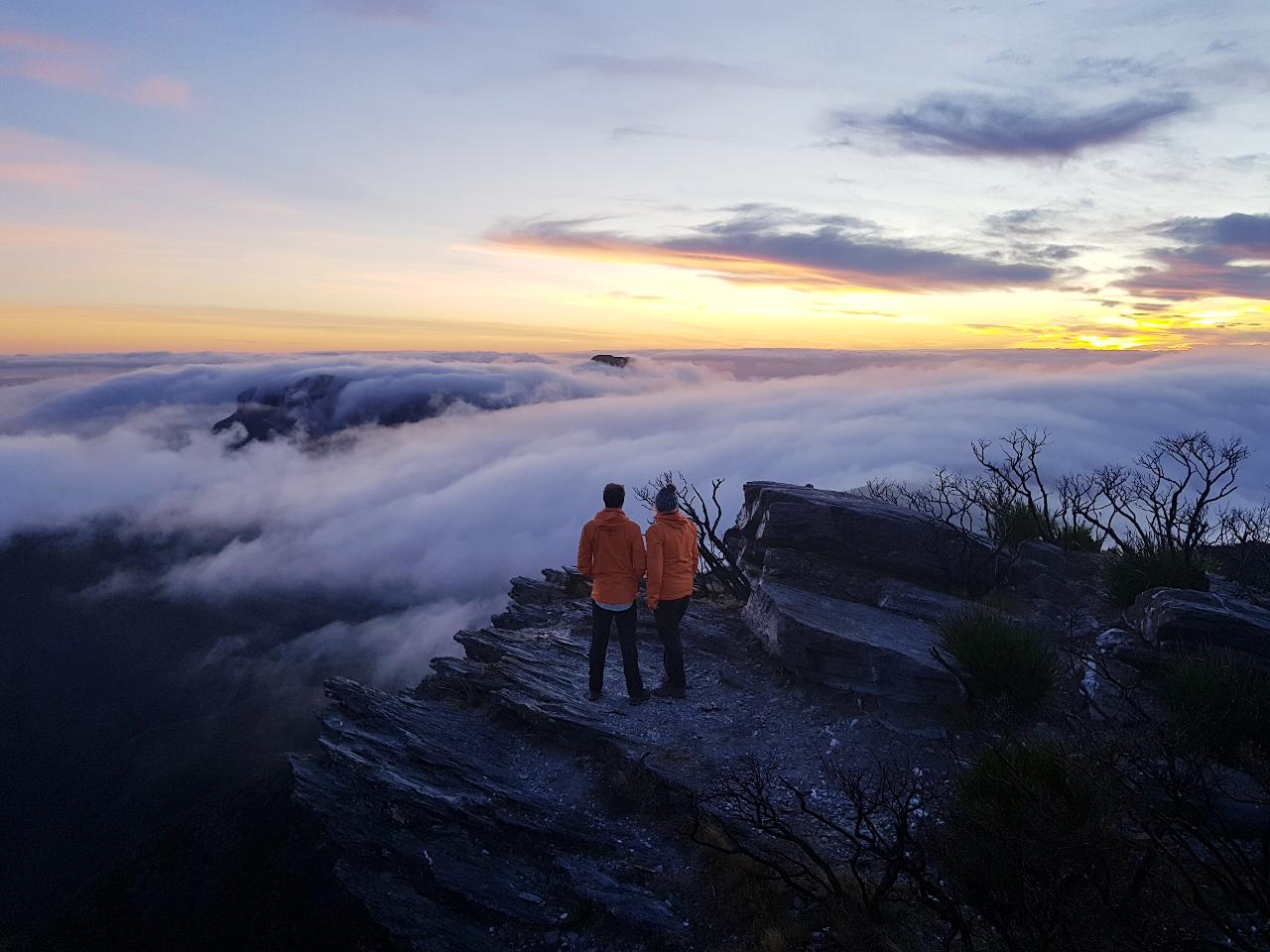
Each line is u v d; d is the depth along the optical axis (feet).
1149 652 23.65
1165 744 16.11
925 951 14.70
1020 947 13.84
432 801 21.98
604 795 21.80
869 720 23.30
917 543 31.30
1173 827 16.07
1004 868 15.10
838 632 25.13
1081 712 21.27
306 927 22.15
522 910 18.26
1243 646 22.58
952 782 19.20
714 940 16.22
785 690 26.03
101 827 230.68
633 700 25.72
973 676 22.00
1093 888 14.65
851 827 18.83
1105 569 29.96
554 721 24.67
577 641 32.48
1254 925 13.93
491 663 30.12
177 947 26.66
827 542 32.24
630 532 25.62
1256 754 17.28
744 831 18.88
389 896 19.45
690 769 21.56
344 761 24.38
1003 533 34.47
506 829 20.81
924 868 15.75
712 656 29.58
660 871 18.47
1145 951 13.55
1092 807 15.14
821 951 15.29
